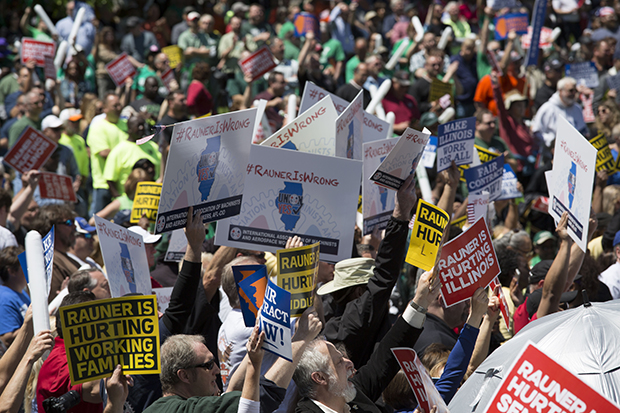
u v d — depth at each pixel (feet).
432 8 106.73
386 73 88.94
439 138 37.47
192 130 24.59
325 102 30.22
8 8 103.65
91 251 41.42
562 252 30.04
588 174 28.32
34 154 45.91
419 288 24.57
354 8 103.76
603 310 18.80
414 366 19.20
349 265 29.40
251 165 27.09
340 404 22.13
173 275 37.24
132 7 110.63
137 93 90.02
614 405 14.47
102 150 64.64
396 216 26.78
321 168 27.99
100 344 18.80
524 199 64.90
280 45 90.22
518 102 76.43
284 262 22.25
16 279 34.37
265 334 19.63
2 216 42.47
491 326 26.91
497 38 97.04
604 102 71.20
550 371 15.02
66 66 87.04
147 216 41.22
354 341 26.40
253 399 19.54
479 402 18.98
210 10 110.11
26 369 21.04
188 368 22.29
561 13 120.47
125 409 25.58
